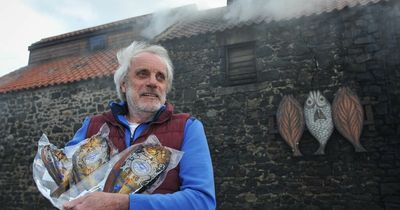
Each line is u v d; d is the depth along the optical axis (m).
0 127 8.83
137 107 1.67
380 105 5.41
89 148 1.53
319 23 6.10
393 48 5.54
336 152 5.53
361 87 5.59
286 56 6.23
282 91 6.12
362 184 5.30
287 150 5.87
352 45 5.79
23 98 8.70
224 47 6.80
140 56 1.77
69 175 1.45
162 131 1.60
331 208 5.41
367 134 5.39
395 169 5.16
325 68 5.90
